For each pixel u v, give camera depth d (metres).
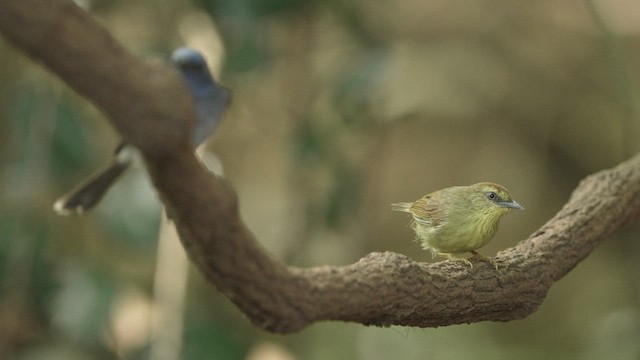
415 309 5.52
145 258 11.80
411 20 18.30
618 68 12.07
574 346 17.42
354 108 11.07
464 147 19.78
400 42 17.55
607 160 19.64
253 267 4.39
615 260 18.69
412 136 19.69
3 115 10.45
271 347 9.95
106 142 11.02
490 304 6.05
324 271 4.86
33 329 9.33
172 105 3.74
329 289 4.83
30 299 9.20
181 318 9.05
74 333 9.04
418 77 17.64
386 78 10.94
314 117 11.44
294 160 10.98
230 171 15.45
